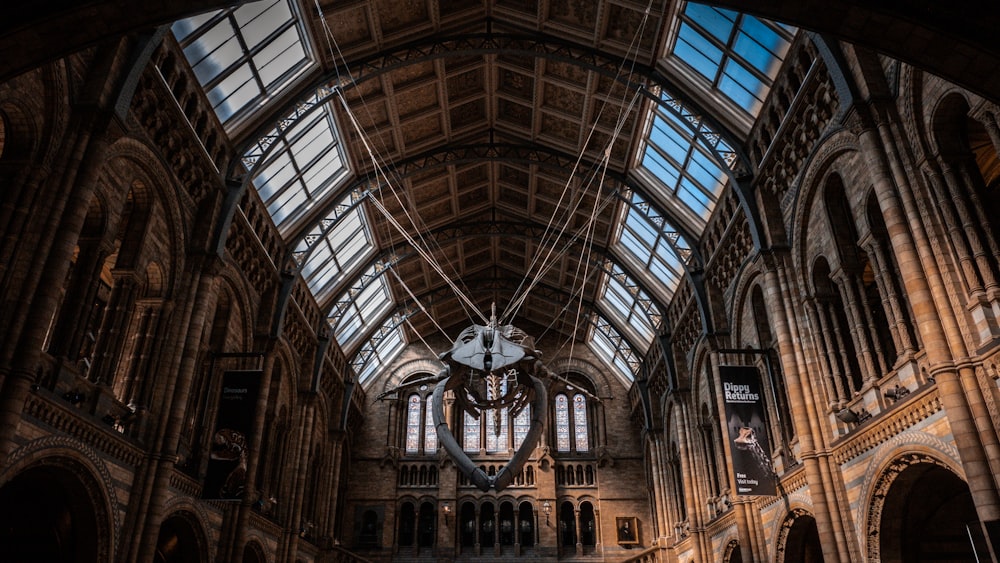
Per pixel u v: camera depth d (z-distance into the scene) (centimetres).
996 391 1444
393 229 4262
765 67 2481
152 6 1188
